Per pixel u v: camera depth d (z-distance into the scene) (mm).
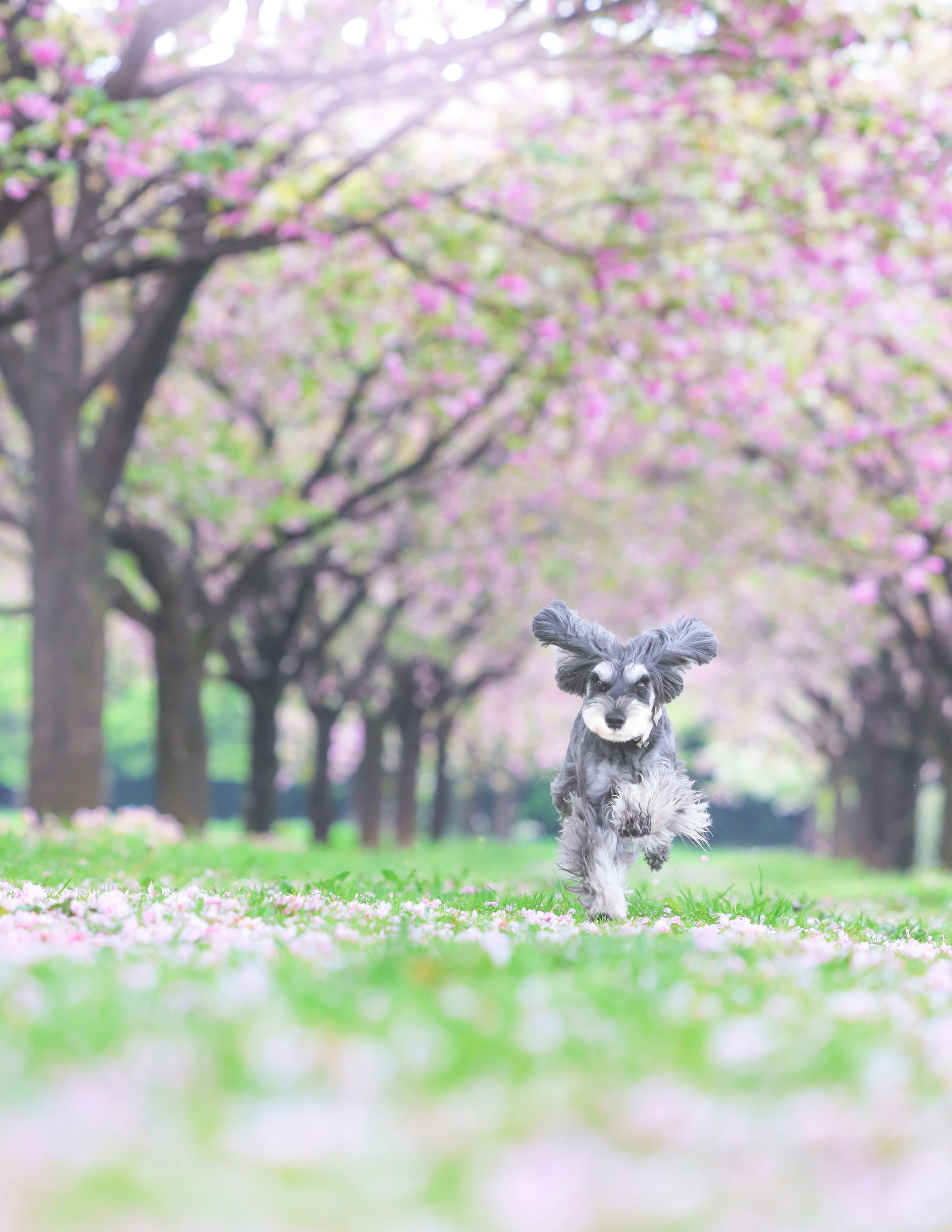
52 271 15219
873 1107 3146
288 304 23453
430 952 5332
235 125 15625
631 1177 2627
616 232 18219
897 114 16312
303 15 15609
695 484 29391
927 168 16922
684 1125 2947
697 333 19328
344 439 25453
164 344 18531
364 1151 2699
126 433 19016
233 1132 2773
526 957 5152
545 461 28469
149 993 4121
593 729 7957
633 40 15883
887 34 16109
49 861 11758
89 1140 2686
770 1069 3430
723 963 5305
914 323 20797
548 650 8703
